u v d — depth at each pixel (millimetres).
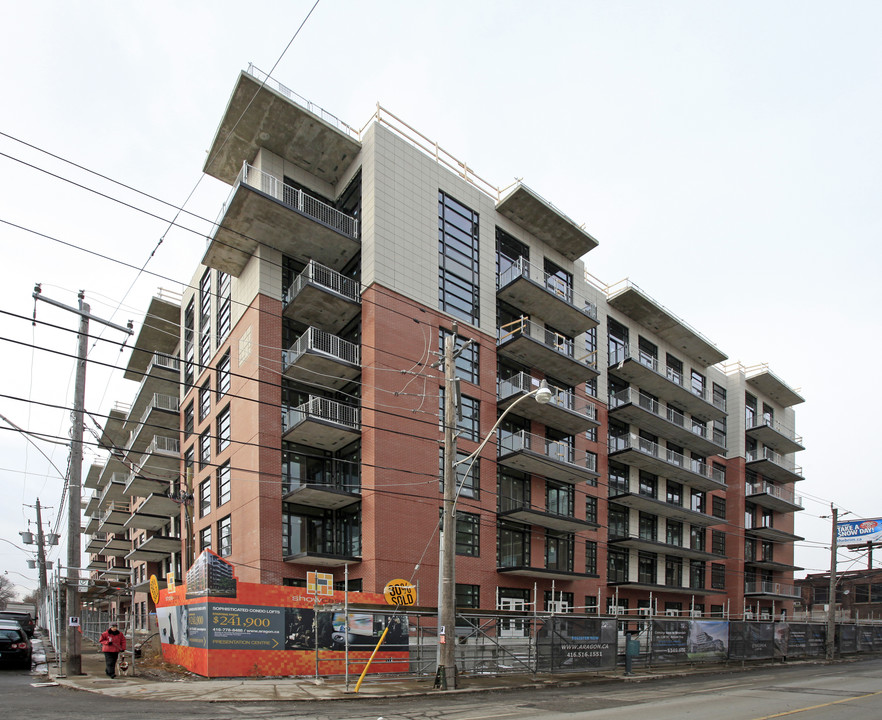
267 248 27234
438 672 16781
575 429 34625
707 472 46969
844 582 71000
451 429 17750
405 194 28078
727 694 16672
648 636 23984
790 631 32312
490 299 30875
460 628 23469
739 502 48906
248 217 25328
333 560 24141
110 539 58969
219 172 29000
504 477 30562
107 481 60531
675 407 45562
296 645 17828
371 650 19031
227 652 16766
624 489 38906
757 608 47594
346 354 27484
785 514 55500
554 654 20141
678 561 42438
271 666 17328
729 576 47281
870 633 41219
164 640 20906
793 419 59969
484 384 29594
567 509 33906
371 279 26266
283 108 25766
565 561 33000
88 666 20453
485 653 22297
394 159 28016
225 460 28422
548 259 35156
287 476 25703
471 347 29453
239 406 27328
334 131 27141
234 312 29234
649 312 42031
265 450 25062
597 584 34719
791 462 57531
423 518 25469
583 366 33469
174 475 39062
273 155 28000
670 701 14977
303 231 26234
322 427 24719
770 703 14758
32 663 21562
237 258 28109
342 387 27688
